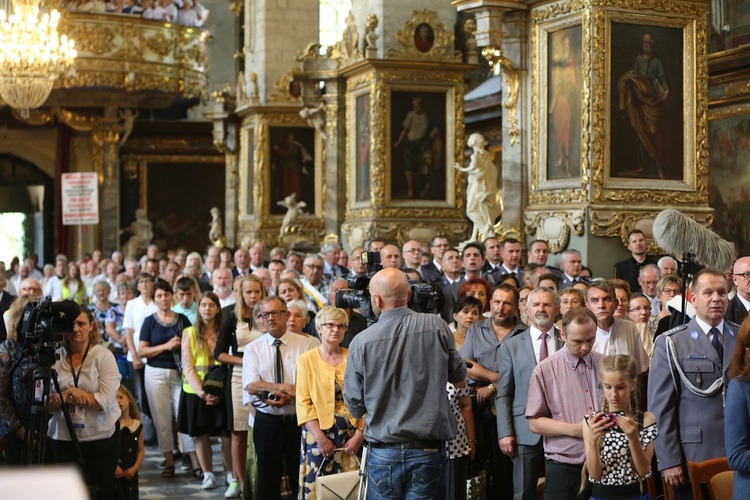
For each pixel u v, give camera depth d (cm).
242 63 3775
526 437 706
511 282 995
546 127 1347
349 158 2123
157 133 3584
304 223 2866
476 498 770
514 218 1391
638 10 1281
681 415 598
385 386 584
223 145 3138
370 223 2003
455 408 706
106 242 3409
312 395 747
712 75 1784
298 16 2952
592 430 559
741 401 473
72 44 2241
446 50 2036
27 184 3575
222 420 1025
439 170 2041
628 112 1282
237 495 1000
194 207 3619
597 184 1270
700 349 597
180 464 1208
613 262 1279
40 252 3669
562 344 712
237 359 972
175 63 2902
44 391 661
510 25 1384
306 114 2294
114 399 744
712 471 562
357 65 2044
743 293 748
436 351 586
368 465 596
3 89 2166
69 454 732
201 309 1033
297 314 893
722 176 1789
